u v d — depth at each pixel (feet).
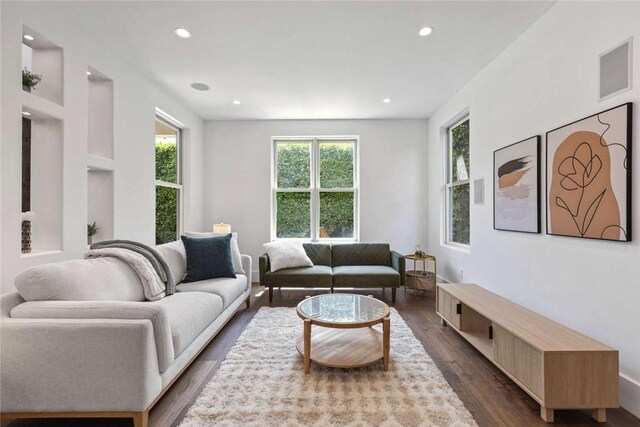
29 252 6.80
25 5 6.42
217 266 10.11
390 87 12.01
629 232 5.43
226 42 8.80
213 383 6.28
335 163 16.49
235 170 16.10
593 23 6.18
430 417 5.31
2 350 4.70
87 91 8.24
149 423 5.18
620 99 5.63
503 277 9.37
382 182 16.01
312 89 12.16
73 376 4.77
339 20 7.80
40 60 7.38
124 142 9.75
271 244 13.34
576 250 6.60
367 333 8.36
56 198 7.34
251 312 11.05
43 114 6.97
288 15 7.59
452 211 14.07
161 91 11.98
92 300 5.77
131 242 8.14
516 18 7.72
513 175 8.71
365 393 5.98
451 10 7.42
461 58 9.78
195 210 15.20
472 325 8.46
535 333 5.93
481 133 10.64
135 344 4.80
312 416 5.32
